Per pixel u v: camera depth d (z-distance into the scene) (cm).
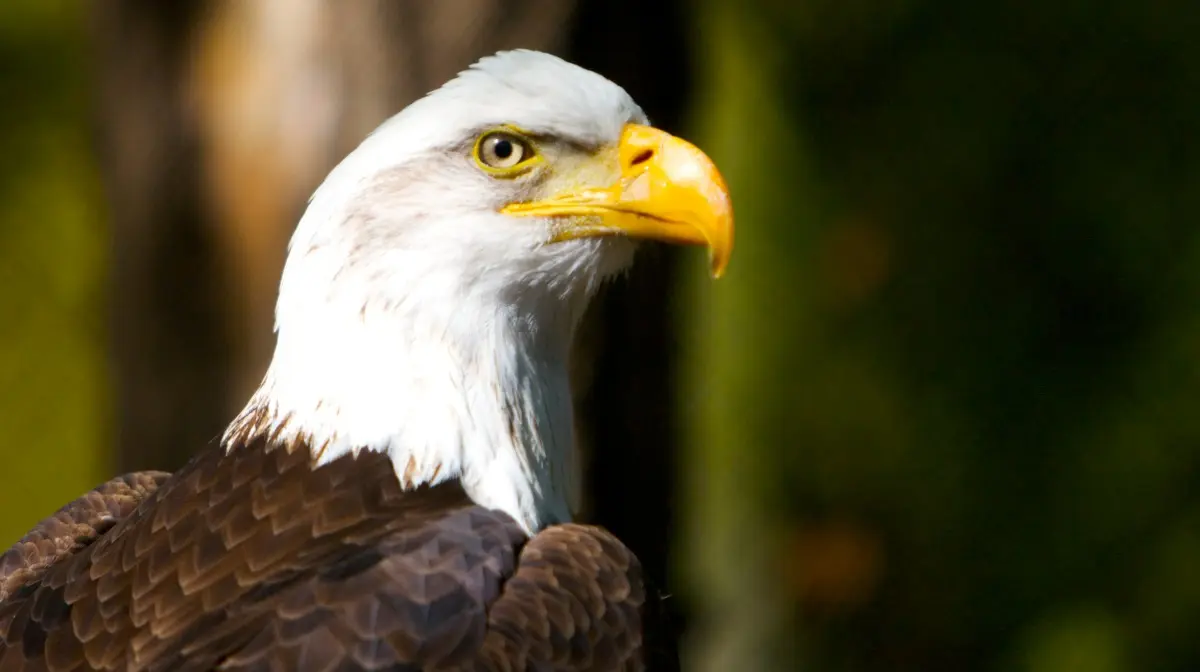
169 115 1111
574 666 682
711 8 1523
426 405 768
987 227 1625
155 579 696
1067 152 1616
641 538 1116
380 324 771
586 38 1063
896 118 1622
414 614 666
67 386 1585
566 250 803
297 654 645
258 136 1093
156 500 754
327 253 771
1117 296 1606
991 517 1616
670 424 1118
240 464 757
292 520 723
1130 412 1592
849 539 1639
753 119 1616
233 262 1115
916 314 1630
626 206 807
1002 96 1616
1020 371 1616
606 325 1069
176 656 657
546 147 797
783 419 1644
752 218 1620
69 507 866
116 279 1162
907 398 1631
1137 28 1606
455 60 1062
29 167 1595
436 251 778
